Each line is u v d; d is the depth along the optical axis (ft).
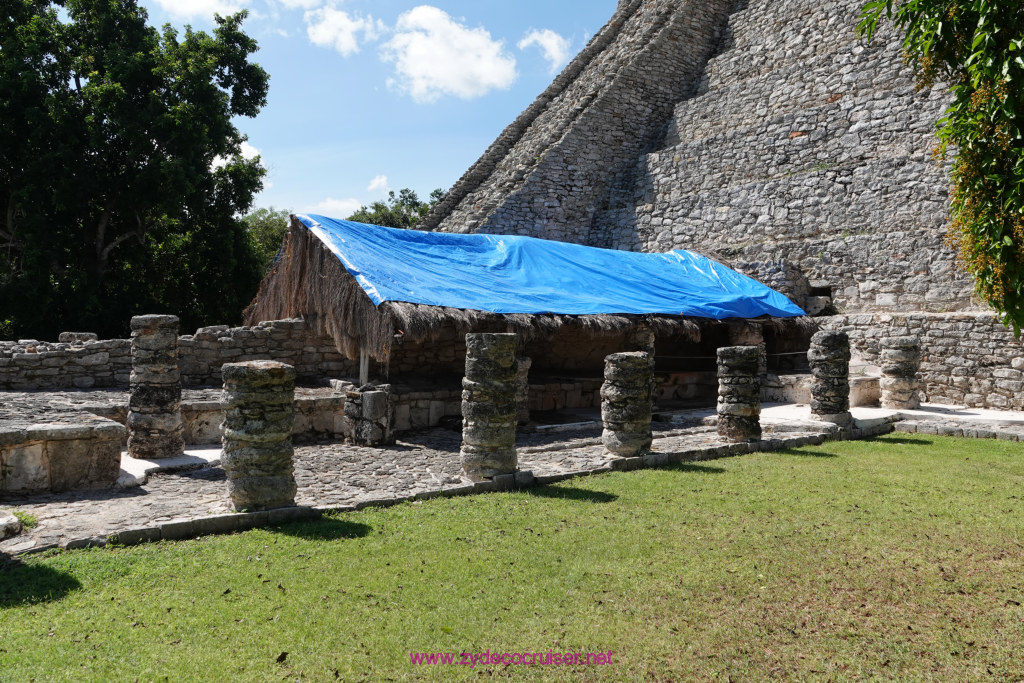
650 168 76.28
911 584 16.47
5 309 59.41
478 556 17.92
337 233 41.27
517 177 76.59
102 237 66.95
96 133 60.85
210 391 36.37
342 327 38.14
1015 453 33.14
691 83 85.92
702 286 52.95
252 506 20.62
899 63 62.80
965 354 47.26
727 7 89.71
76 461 23.54
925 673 12.57
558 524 20.75
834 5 72.28
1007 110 19.42
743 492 24.95
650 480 26.71
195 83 65.36
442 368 47.78
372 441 33.32
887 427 41.04
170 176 60.54
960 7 20.81
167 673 12.09
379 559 17.56
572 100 89.51
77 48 68.03
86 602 14.69
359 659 12.75
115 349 38.63
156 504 21.62
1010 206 20.30
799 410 45.39
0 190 65.10
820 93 68.08
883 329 51.37
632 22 100.68
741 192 66.64
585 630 14.05
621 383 29.86
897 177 56.39
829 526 20.85
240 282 76.43
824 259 58.39
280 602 14.97
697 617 14.71
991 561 17.98
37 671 11.98
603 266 51.57
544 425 38.83
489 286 42.37
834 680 12.34
